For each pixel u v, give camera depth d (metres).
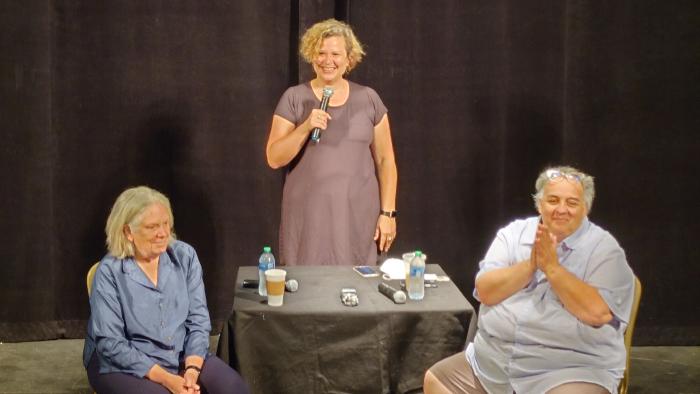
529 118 5.71
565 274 3.37
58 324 5.74
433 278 4.42
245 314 3.91
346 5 5.55
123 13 5.52
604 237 3.50
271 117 5.73
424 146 5.80
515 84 5.69
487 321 3.64
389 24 5.67
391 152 5.05
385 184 5.05
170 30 5.57
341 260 4.88
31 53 5.42
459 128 5.78
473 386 3.71
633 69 5.61
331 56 4.72
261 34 5.64
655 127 5.66
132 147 5.65
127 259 3.83
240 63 5.65
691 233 5.75
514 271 3.52
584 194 3.49
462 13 5.66
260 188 5.80
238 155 5.75
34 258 5.62
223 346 3.98
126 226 3.80
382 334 3.96
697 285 5.79
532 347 3.50
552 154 5.73
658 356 5.62
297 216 4.90
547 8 5.59
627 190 5.73
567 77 5.63
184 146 5.69
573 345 3.46
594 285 3.42
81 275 5.72
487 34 5.66
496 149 5.77
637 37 5.58
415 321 3.96
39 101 5.47
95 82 5.55
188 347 3.87
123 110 5.61
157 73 5.60
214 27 5.60
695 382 5.19
